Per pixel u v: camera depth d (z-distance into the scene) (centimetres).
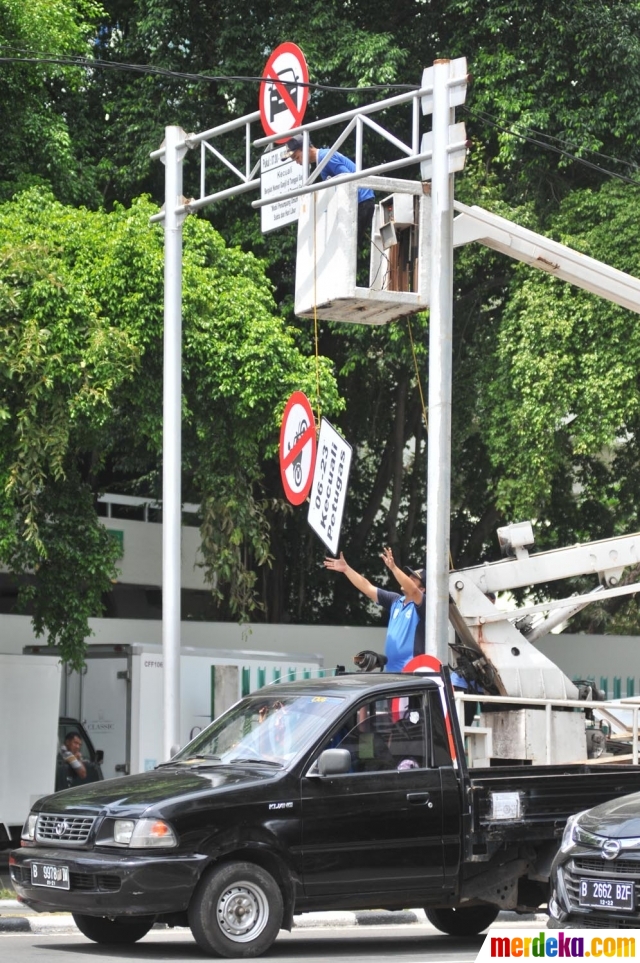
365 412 3491
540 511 2964
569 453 2997
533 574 1916
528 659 1866
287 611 3781
